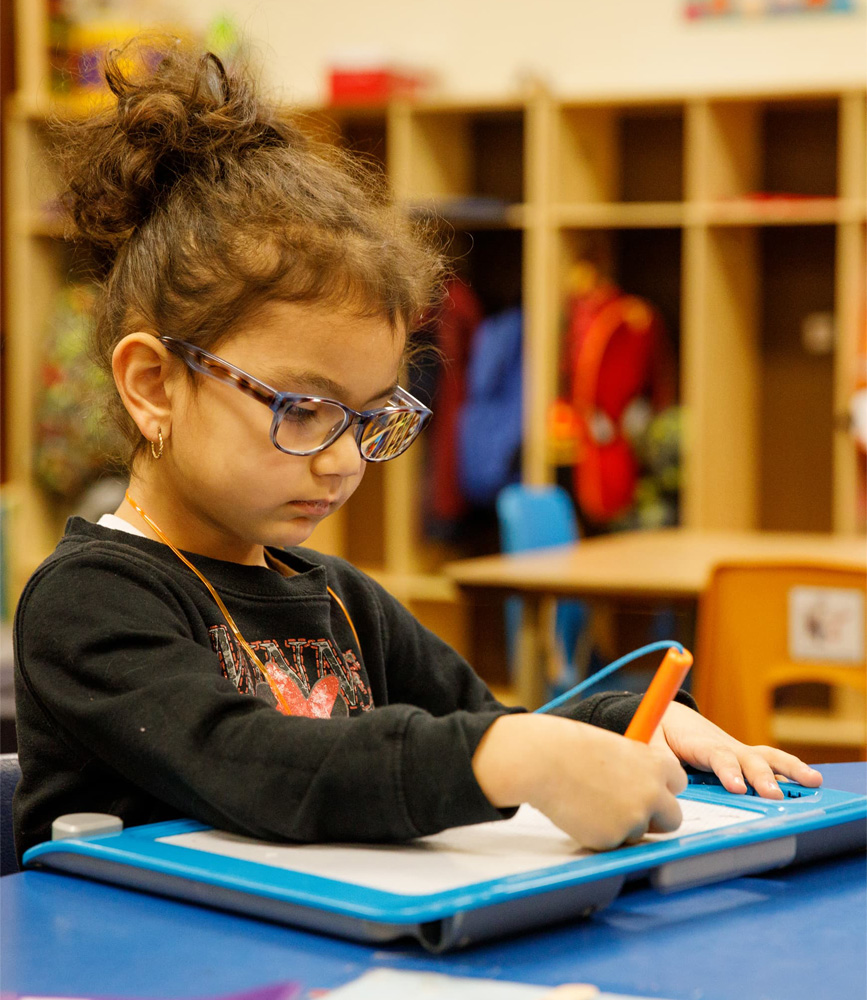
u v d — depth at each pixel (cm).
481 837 75
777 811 81
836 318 445
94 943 62
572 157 440
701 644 262
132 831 76
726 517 437
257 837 74
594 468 425
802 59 434
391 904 60
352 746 72
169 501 100
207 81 106
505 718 73
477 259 475
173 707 79
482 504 452
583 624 362
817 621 257
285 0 483
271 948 61
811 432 452
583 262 450
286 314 89
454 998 54
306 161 103
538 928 65
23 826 91
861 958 62
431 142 452
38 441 473
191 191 98
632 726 77
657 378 452
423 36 472
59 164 114
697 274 417
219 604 99
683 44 446
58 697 84
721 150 424
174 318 93
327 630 107
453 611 467
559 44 459
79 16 473
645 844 72
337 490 92
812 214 407
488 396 435
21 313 471
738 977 59
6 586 361
